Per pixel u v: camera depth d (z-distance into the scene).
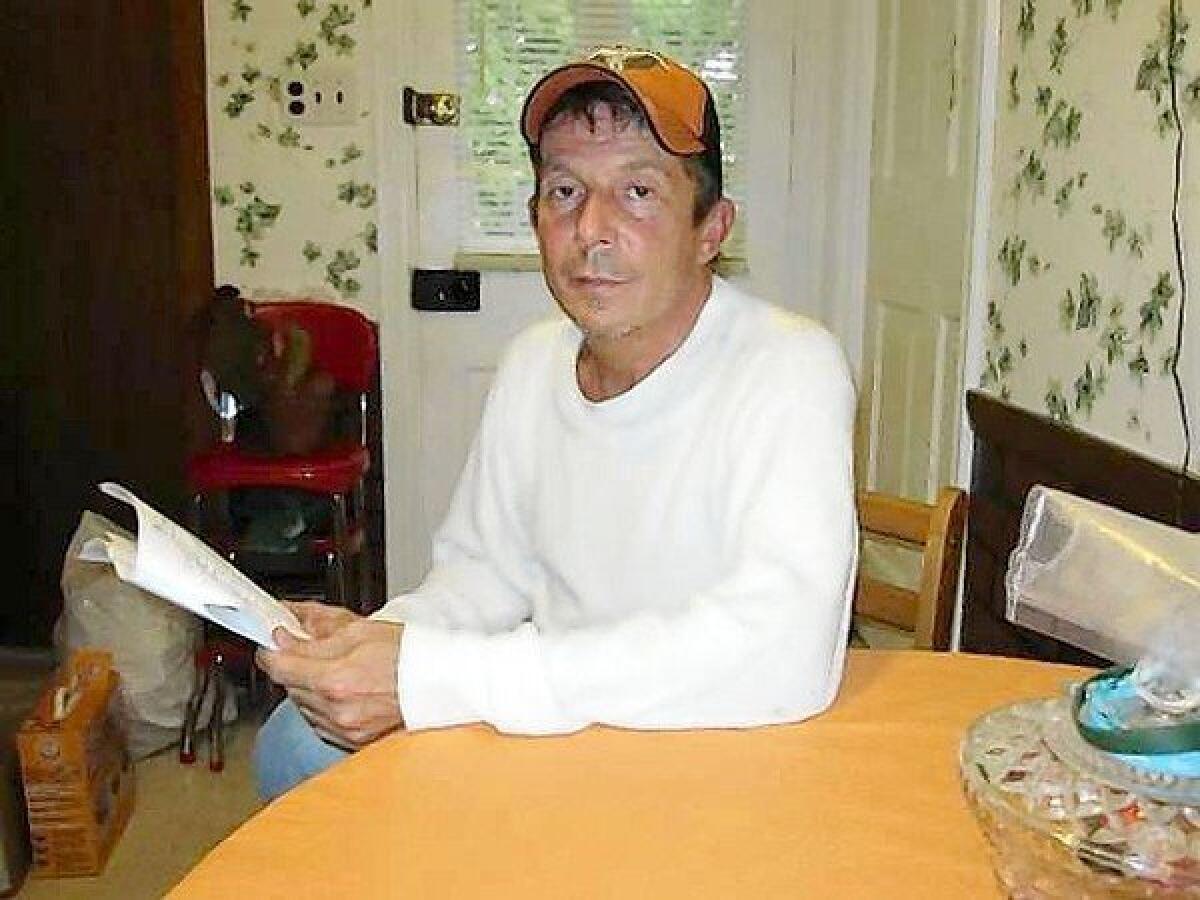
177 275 3.19
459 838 1.07
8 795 2.47
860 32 3.20
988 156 2.59
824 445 1.31
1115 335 2.12
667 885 1.01
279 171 3.17
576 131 1.32
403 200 3.23
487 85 3.21
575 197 1.34
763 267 3.39
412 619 1.46
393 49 3.15
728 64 3.28
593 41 3.22
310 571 3.04
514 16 3.19
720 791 1.14
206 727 3.02
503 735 1.24
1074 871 0.92
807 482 1.30
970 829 1.09
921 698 1.33
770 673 1.25
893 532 1.71
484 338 3.33
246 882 1.01
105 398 3.26
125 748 2.72
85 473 3.31
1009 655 2.49
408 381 3.30
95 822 2.49
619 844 1.06
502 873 1.02
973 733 1.05
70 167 3.15
